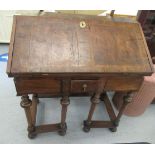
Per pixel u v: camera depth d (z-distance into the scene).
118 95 1.58
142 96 1.42
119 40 1.02
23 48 0.91
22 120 1.49
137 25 1.10
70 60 0.93
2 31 2.03
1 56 2.05
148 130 1.55
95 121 1.45
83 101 1.69
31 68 0.88
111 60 0.96
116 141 1.45
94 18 1.08
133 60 0.99
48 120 1.52
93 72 0.92
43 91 1.01
